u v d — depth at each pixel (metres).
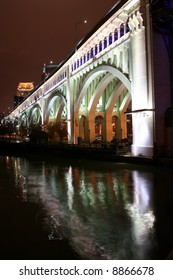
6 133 102.44
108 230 11.52
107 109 54.88
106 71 43.59
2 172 30.55
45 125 80.00
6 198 18.05
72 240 10.51
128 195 17.69
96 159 39.09
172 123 30.30
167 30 31.53
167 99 31.02
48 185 22.36
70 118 58.34
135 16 32.88
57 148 50.12
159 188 19.11
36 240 10.58
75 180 24.08
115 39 39.94
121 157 33.84
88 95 55.75
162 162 27.84
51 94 75.75
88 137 55.53
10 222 12.89
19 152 61.06
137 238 10.57
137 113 32.69
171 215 13.43
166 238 10.52
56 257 9.06
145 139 31.58
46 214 14.17
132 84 34.16
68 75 59.31
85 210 14.70
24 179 25.70
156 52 30.95
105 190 19.52
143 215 13.51
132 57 34.00
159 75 30.88
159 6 29.97
